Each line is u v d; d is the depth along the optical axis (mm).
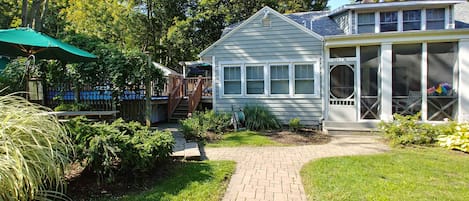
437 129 6957
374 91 9500
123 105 9984
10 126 2967
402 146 6668
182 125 8219
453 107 8891
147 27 21469
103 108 9312
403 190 3717
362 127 8883
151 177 4266
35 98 9477
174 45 22047
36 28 12227
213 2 21297
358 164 5047
